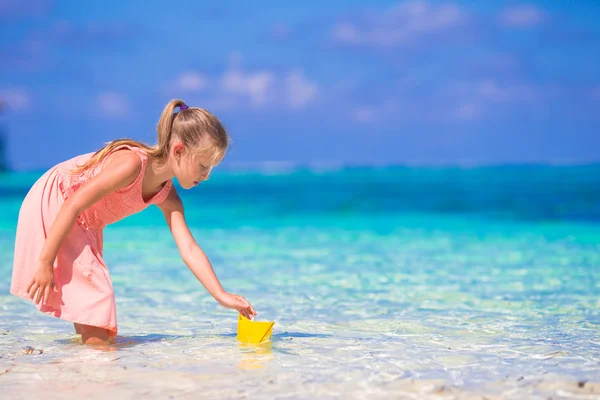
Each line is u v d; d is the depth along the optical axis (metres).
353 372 2.75
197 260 3.62
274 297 4.99
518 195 24.08
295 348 3.25
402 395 2.44
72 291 3.31
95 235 3.56
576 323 3.95
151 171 3.42
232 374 2.72
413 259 7.39
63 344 3.36
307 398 2.40
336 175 66.94
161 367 2.84
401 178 51.00
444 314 4.27
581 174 54.41
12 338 3.53
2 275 6.15
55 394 2.46
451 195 25.17
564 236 10.29
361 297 4.97
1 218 14.63
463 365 2.89
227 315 4.31
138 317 4.23
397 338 3.52
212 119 3.35
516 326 3.86
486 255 7.77
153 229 11.47
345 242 9.49
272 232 11.36
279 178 58.16
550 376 2.69
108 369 2.80
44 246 3.15
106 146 3.44
